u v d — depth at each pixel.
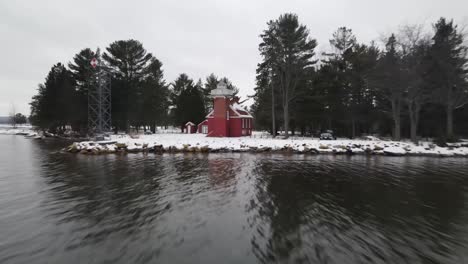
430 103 33.75
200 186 11.97
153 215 8.29
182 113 52.41
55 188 11.48
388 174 14.77
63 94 47.53
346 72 36.53
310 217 8.20
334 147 25.31
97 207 9.01
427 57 28.86
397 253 5.91
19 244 6.25
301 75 34.62
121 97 44.72
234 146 26.62
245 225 7.54
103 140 30.52
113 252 5.90
